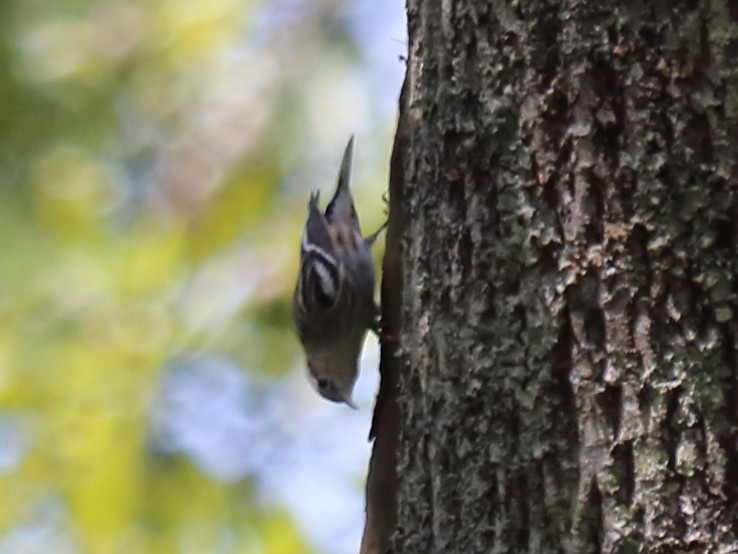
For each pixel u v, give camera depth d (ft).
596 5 19.88
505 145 20.52
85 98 47.60
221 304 44.37
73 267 44.93
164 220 45.65
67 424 42.22
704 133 19.49
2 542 40.52
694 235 19.39
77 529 40.93
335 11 47.06
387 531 23.08
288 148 45.50
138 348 43.57
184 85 47.26
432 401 21.30
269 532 42.39
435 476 21.17
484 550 20.26
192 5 47.88
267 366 44.24
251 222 45.29
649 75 19.63
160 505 41.91
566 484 19.63
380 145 45.62
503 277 20.44
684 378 19.17
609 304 19.56
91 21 48.47
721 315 19.24
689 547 18.89
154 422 42.63
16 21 48.01
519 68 20.44
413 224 22.17
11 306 44.32
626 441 19.27
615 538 19.17
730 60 19.49
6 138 47.03
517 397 20.11
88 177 46.83
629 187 19.61
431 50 21.85
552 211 20.10
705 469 19.02
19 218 45.88
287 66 46.39
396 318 23.57
